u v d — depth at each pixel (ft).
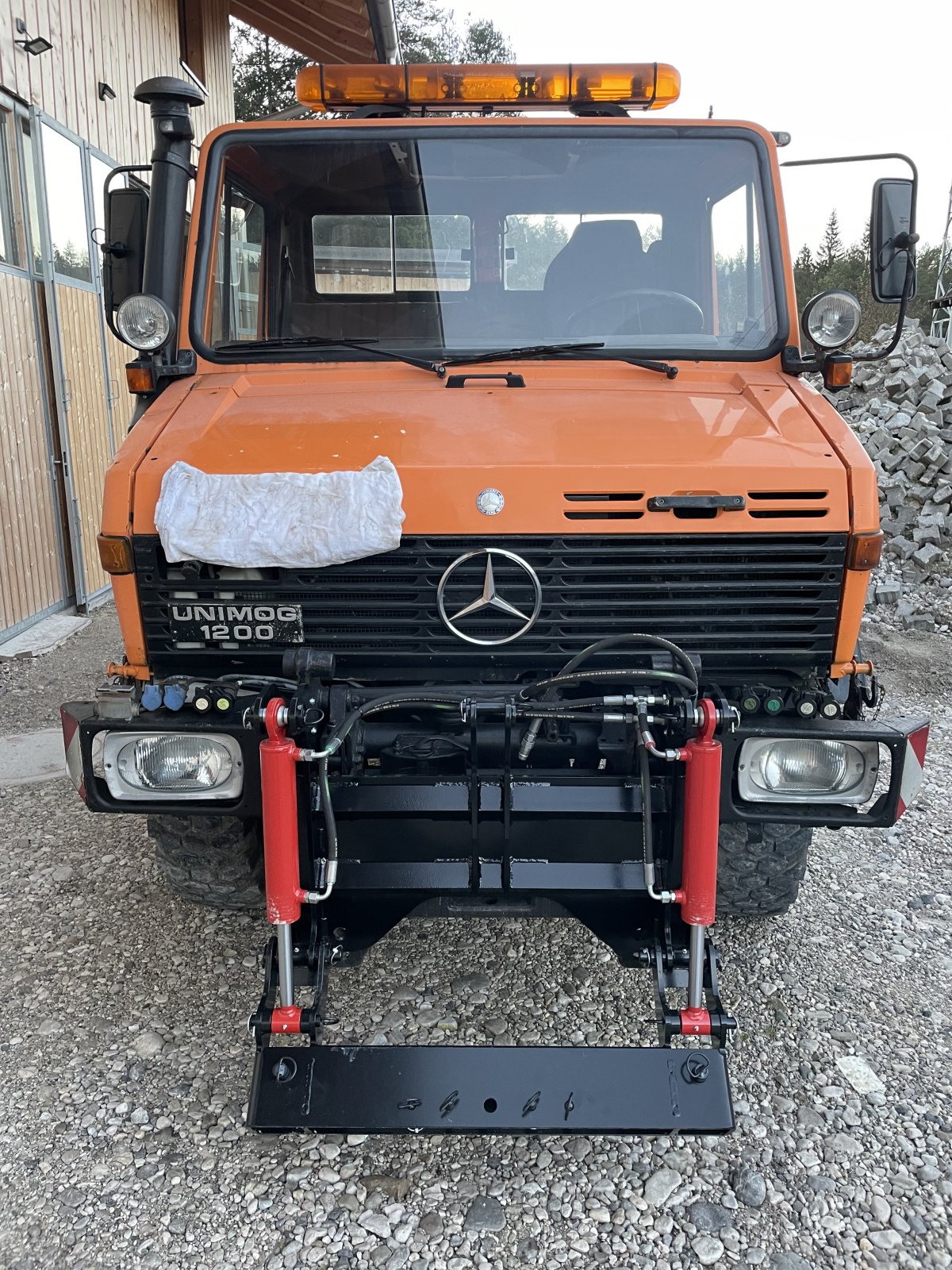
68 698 20.74
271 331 12.10
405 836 9.20
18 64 23.62
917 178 10.59
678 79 11.91
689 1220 8.15
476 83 11.86
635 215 11.66
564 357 10.85
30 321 24.62
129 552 8.83
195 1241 7.92
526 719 9.24
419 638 8.93
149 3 33.73
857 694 9.24
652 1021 10.57
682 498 8.65
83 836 14.74
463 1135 8.85
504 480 8.65
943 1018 10.67
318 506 8.59
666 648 8.34
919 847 14.46
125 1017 10.57
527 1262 7.77
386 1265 7.73
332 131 11.51
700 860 8.32
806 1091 9.55
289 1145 8.89
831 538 8.80
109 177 11.46
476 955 11.73
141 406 11.29
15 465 23.91
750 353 10.98
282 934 8.46
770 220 11.35
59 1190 8.38
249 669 9.26
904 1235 8.01
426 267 11.70
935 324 60.44
